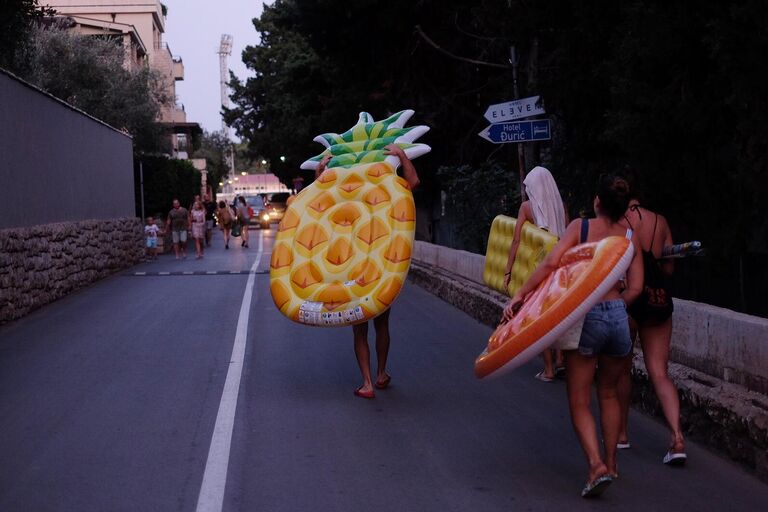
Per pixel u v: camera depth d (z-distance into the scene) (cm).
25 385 949
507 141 1449
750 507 569
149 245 3105
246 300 1694
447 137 2781
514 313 615
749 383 669
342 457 686
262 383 952
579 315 557
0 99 1479
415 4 2448
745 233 1027
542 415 817
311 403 862
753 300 1013
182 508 573
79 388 928
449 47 2570
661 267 688
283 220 965
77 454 692
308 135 3694
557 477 637
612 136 1058
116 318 1468
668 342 674
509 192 1981
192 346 1180
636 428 756
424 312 1514
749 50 850
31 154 1688
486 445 720
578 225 612
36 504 582
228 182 13838
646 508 570
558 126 1586
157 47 6925
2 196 1477
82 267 2008
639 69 1045
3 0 1723
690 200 1073
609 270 553
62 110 1967
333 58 2862
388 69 2669
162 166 4381
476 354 1125
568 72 1285
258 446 716
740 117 884
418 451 702
